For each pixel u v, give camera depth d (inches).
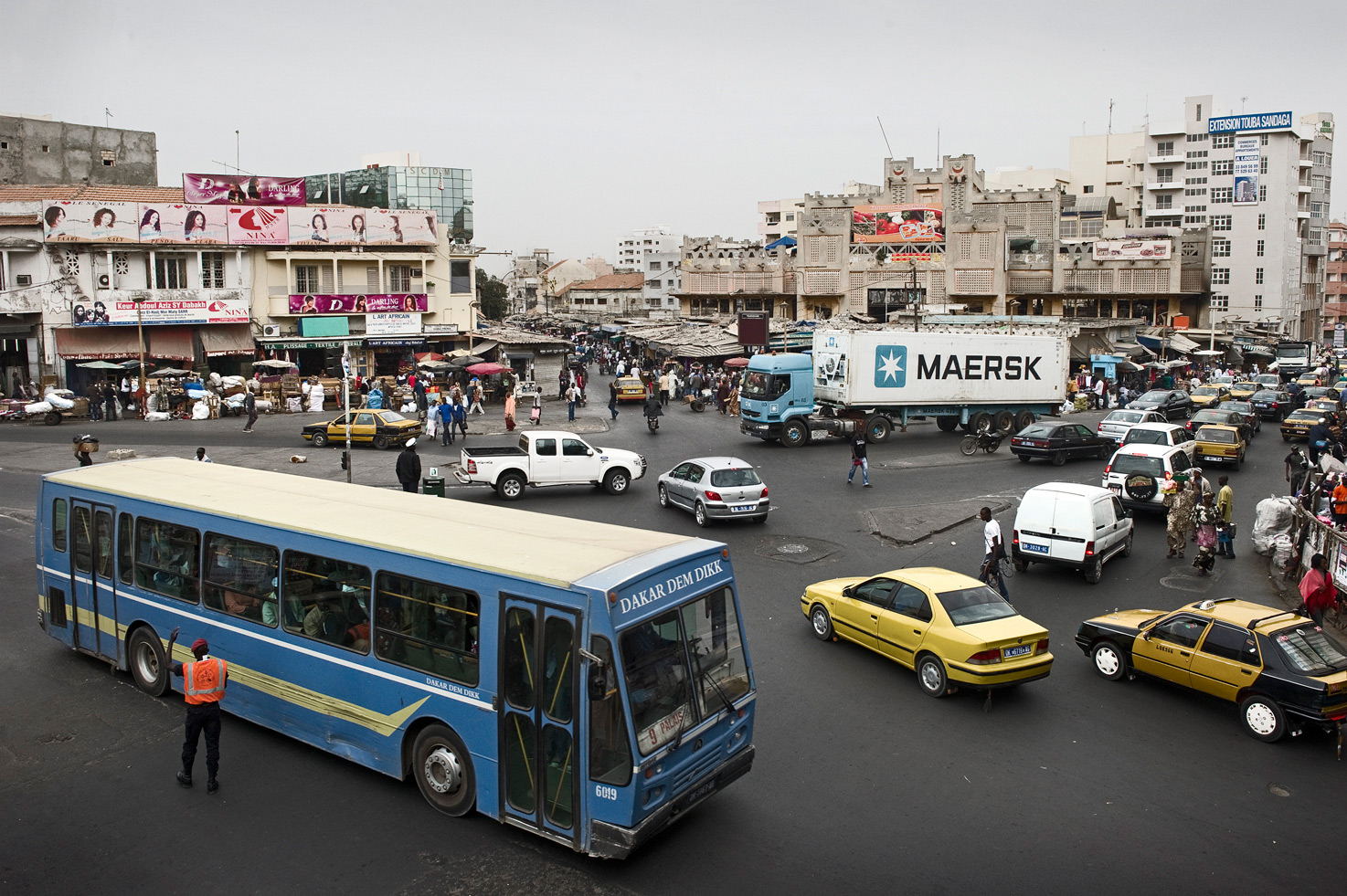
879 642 491.8
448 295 2050.9
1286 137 3489.2
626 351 2812.5
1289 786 369.7
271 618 382.3
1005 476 1061.8
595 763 290.4
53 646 501.7
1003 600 479.5
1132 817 341.7
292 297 1834.4
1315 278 3850.9
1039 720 431.8
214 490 445.1
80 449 910.4
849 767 378.3
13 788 348.8
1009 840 323.0
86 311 1620.3
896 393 1300.4
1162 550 756.6
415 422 1263.5
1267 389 1738.4
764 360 1273.4
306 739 373.7
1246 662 422.9
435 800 334.6
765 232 4906.5
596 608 288.4
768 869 302.4
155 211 1679.4
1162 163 3688.5
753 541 761.0
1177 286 2856.8
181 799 341.4
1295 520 693.3
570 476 925.2
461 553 328.2
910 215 2962.6
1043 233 2942.9
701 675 319.6
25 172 2112.5
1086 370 2012.8
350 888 287.6
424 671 332.8
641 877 296.4
